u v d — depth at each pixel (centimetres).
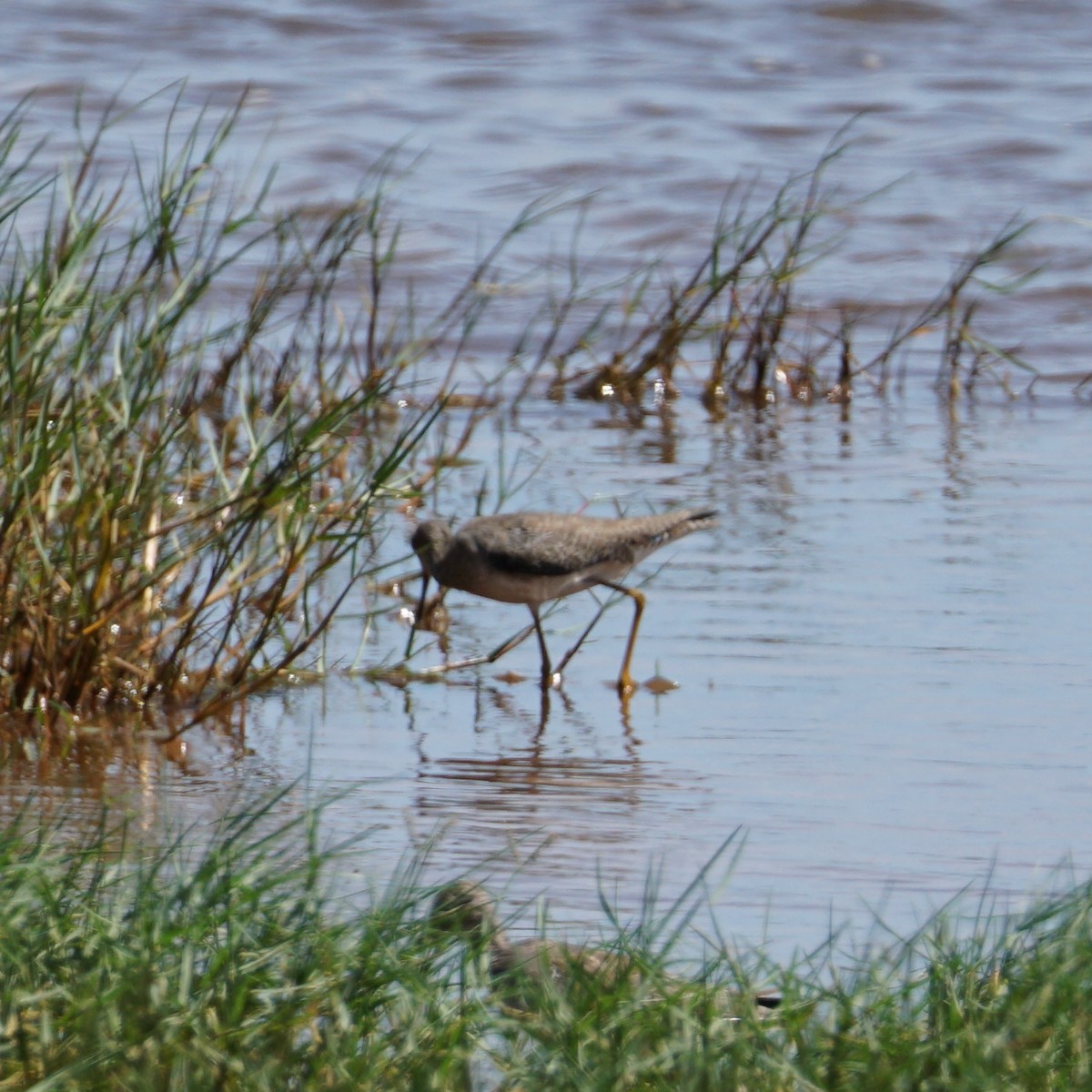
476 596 1430
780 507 1588
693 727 1155
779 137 2908
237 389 1505
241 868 848
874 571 1422
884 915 887
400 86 3086
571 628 1300
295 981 726
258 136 2777
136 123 2800
